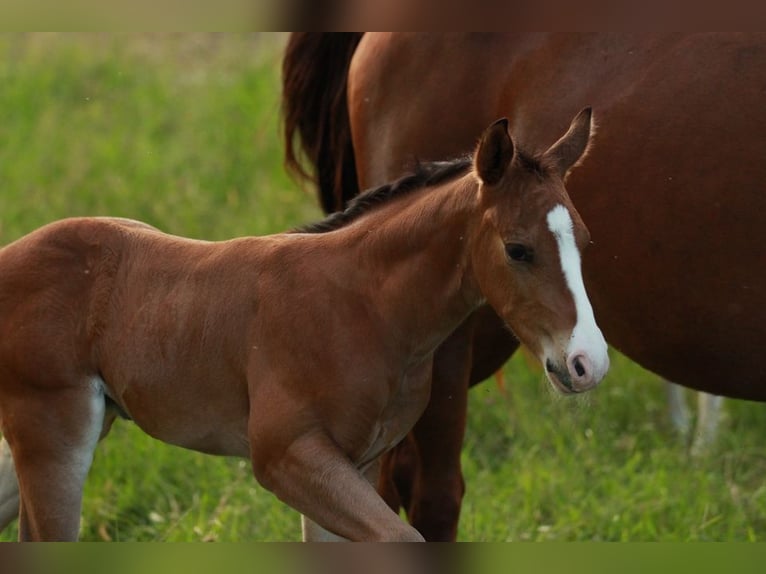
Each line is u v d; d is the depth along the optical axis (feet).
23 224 52.11
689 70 27.45
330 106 34.01
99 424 27.25
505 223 23.09
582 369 22.22
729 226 26.71
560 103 29.07
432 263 24.56
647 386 43.78
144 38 79.66
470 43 30.63
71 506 27.02
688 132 27.14
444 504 30.19
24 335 26.84
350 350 24.48
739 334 27.27
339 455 24.25
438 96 30.89
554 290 22.74
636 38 28.45
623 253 27.96
